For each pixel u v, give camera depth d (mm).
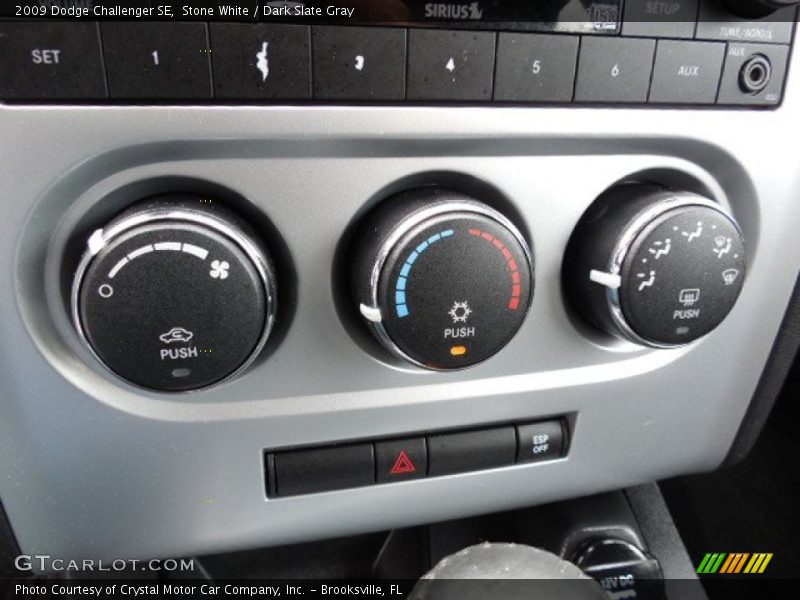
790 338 618
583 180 498
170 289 398
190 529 532
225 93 406
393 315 430
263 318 419
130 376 412
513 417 559
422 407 528
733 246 484
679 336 497
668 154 513
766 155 526
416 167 457
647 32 465
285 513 542
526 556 483
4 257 413
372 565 780
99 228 418
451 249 424
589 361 559
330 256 461
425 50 427
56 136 397
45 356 448
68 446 482
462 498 579
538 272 515
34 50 381
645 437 607
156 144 409
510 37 440
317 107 421
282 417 502
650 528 746
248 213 445
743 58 493
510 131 457
